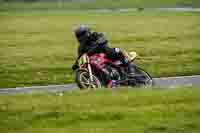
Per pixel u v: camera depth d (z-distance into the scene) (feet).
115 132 72.23
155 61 190.90
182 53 216.13
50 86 148.36
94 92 103.50
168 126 74.23
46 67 185.37
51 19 523.29
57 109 86.53
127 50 230.48
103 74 121.60
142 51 224.12
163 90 101.76
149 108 84.79
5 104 92.68
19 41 306.14
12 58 216.95
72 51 242.37
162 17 495.41
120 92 101.24
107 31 355.36
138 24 413.39
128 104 88.69
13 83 155.33
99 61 121.49
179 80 147.64
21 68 183.83
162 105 86.99
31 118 81.30
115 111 82.99
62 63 198.70
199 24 388.98
